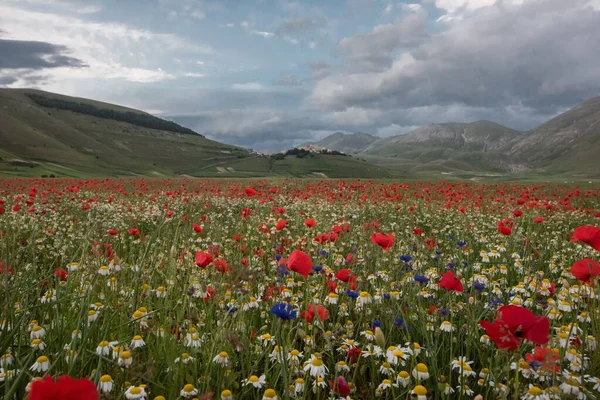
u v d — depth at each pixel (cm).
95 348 315
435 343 386
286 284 480
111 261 438
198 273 466
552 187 2781
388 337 385
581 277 326
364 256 574
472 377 350
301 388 284
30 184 2561
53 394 127
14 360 281
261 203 1670
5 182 2639
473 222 1290
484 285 517
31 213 1079
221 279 385
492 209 1622
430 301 488
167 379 300
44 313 377
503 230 668
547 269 679
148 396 283
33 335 315
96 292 395
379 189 2259
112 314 362
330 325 401
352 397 312
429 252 726
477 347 361
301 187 2561
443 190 2148
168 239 711
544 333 203
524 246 722
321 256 656
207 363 289
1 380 256
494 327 210
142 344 311
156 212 1349
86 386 130
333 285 446
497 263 653
